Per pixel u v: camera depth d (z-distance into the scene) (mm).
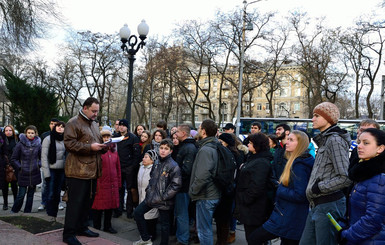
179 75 31781
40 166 6117
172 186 4148
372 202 2268
